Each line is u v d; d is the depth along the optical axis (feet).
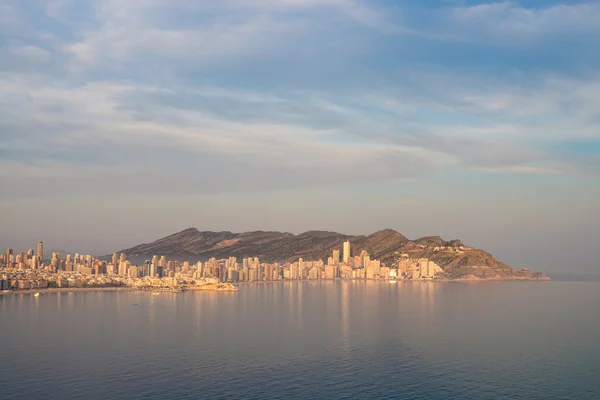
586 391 553.64
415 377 603.67
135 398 526.57
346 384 574.56
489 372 625.41
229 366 647.56
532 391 554.46
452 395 540.11
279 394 539.29
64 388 559.38
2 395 538.06
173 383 575.38
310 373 617.62
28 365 652.07
